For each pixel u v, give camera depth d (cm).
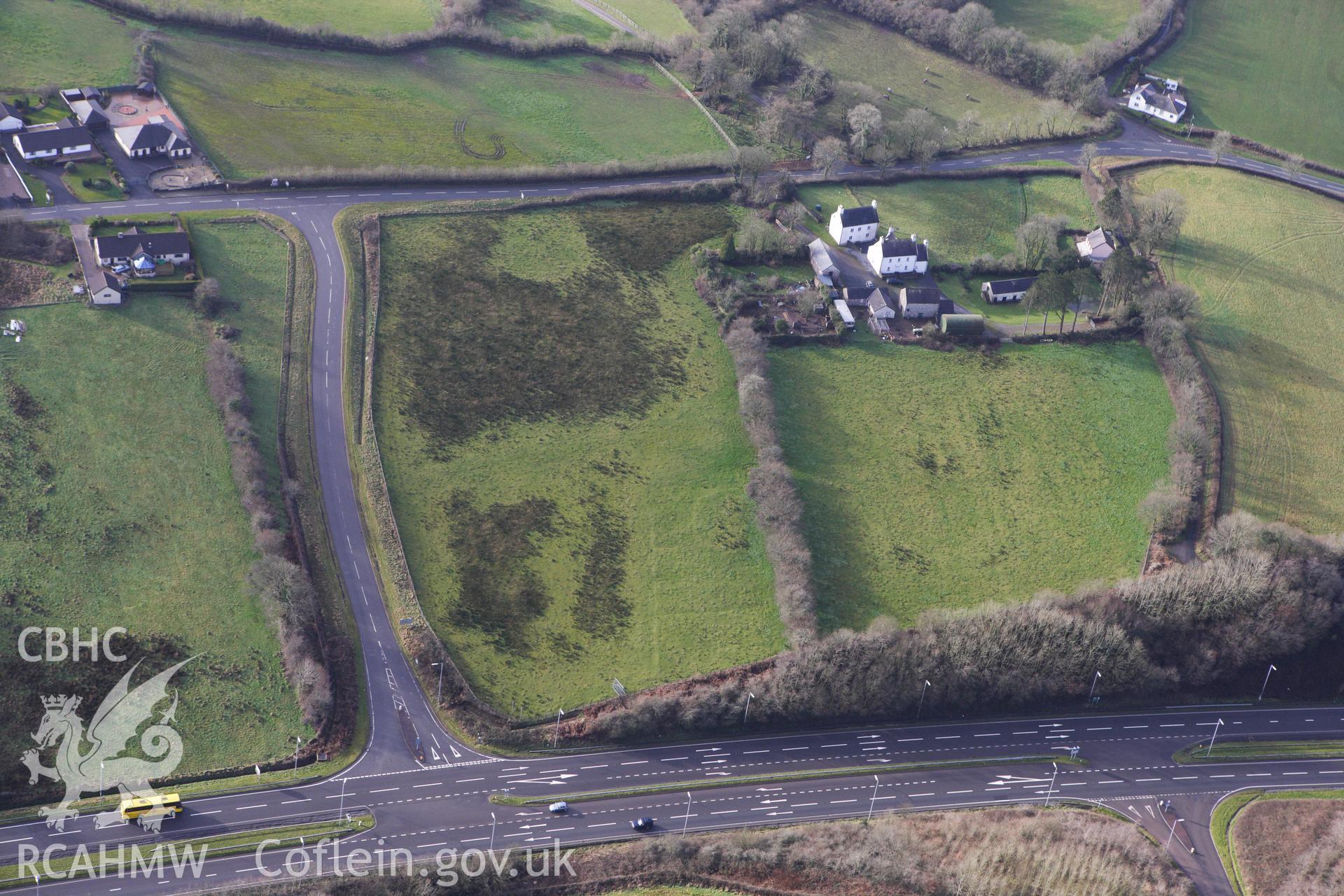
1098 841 19062
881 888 18125
